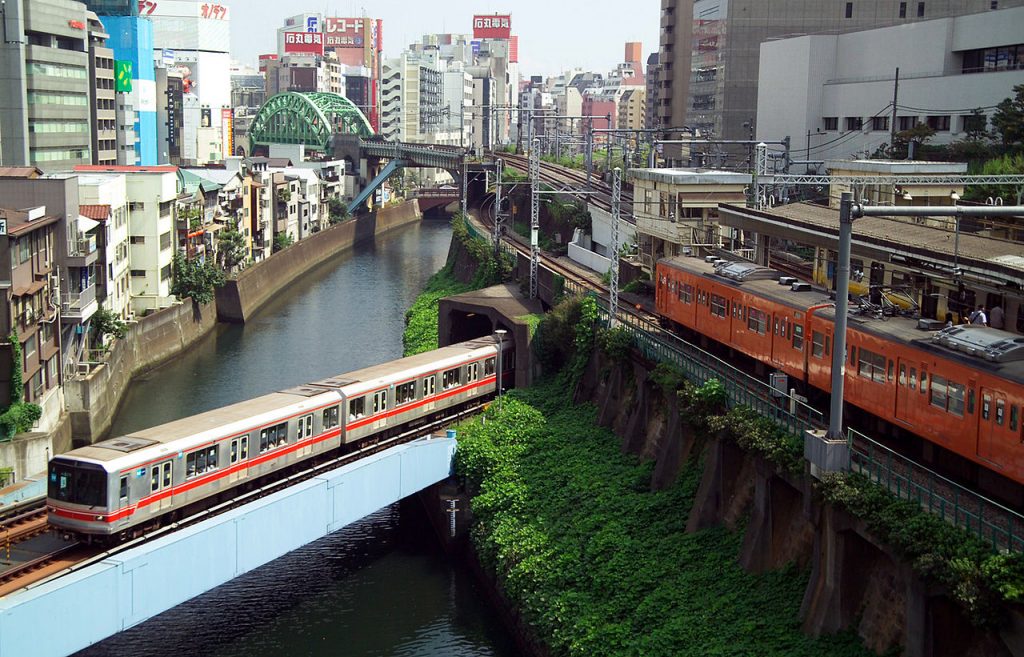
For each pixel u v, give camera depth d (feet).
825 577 88.53
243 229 327.88
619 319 155.84
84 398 177.27
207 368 227.61
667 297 163.73
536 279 200.54
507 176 361.92
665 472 124.88
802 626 90.07
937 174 185.26
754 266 142.51
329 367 225.15
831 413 86.58
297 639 111.75
